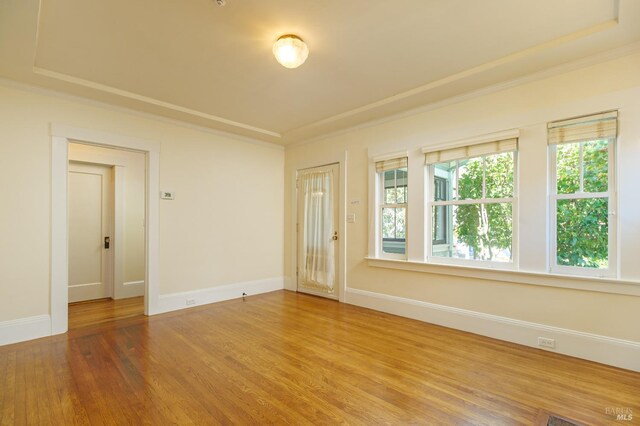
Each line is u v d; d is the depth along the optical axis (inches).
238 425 70.3
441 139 136.6
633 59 95.2
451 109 133.9
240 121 169.2
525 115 114.4
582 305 102.3
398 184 155.3
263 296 190.9
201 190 172.4
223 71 113.6
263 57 104.3
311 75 116.9
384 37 93.1
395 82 122.6
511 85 117.3
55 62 106.8
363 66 110.3
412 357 104.5
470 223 131.3
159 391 83.9
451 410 75.4
